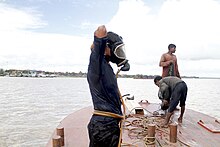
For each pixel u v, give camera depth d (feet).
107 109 7.04
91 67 6.98
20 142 40.45
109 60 7.42
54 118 64.08
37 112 72.95
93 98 7.24
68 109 81.51
